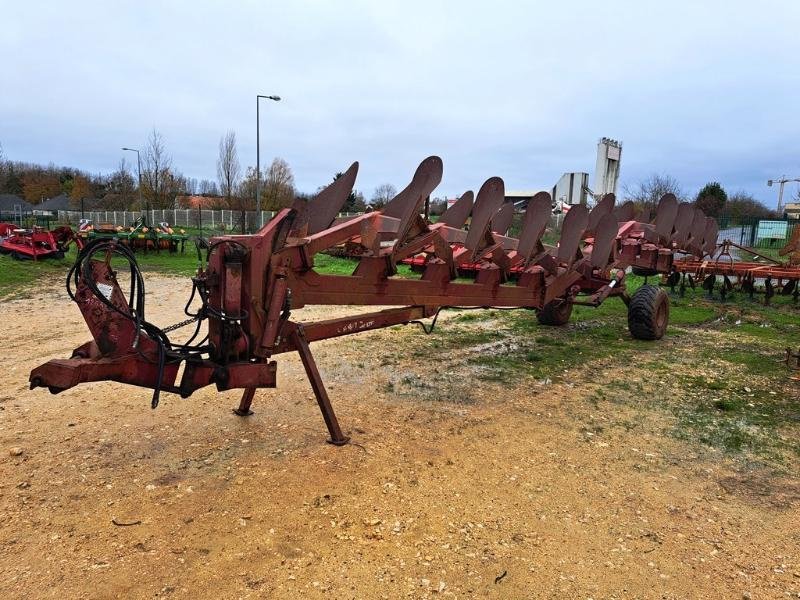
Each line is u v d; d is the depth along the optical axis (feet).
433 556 9.97
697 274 39.40
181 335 26.37
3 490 11.57
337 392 18.44
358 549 10.06
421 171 15.29
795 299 39.52
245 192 129.39
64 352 22.21
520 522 11.21
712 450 14.96
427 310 17.10
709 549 10.55
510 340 27.20
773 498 12.51
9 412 15.78
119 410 16.12
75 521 10.55
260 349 12.57
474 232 18.15
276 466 12.99
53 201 230.27
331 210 14.76
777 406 18.42
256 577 9.20
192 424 15.28
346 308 36.24
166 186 128.88
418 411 17.04
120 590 8.76
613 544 10.61
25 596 8.55
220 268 11.93
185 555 9.68
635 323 27.58
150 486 11.90
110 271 10.82
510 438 15.31
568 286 24.18
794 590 9.41
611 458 14.30
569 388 19.89
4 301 34.24
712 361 23.88
